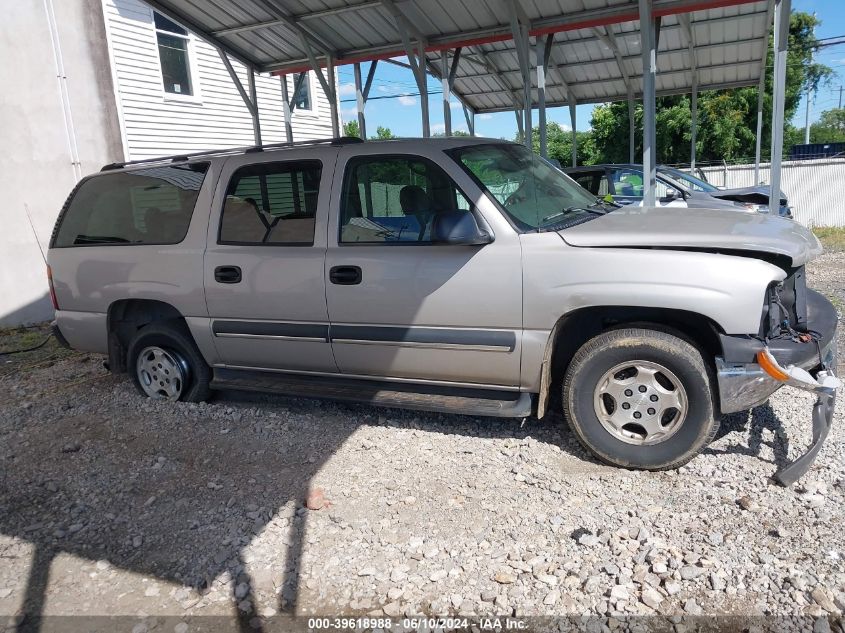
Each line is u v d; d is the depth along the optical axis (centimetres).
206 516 364
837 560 287
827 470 361
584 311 388
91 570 325
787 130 3222
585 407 385
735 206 906
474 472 390
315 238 444
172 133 1306
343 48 1127
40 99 1028
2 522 376
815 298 427
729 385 352
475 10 927
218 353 500
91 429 500
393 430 456
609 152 2847
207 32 1059
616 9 905
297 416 495
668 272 356
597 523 330
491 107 1711
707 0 859
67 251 552
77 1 1077
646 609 269
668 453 370
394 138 452
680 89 1544
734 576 283
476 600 283
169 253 498
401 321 420
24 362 777
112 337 549
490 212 397
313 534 339
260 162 470
